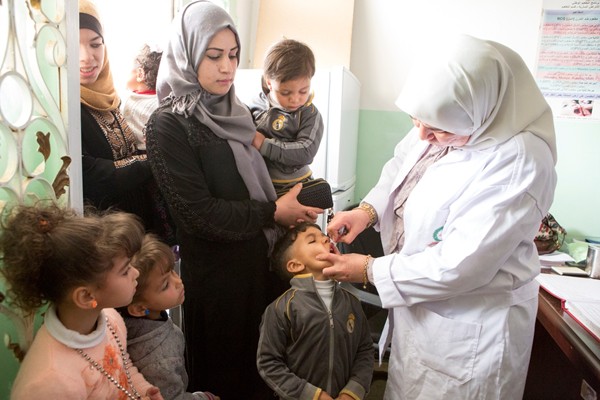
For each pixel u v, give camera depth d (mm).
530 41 2359
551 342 1595
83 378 735
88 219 763
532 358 1622
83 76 1188
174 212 1149
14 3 766
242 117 1251
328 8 2523
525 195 975
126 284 773
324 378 1111
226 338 1271
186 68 1166
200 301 1247
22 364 721
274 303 1173
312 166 2197
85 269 710
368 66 2607
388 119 2641
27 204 780
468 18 2438
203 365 1295
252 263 1265
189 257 1239
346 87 2170
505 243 970
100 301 752
